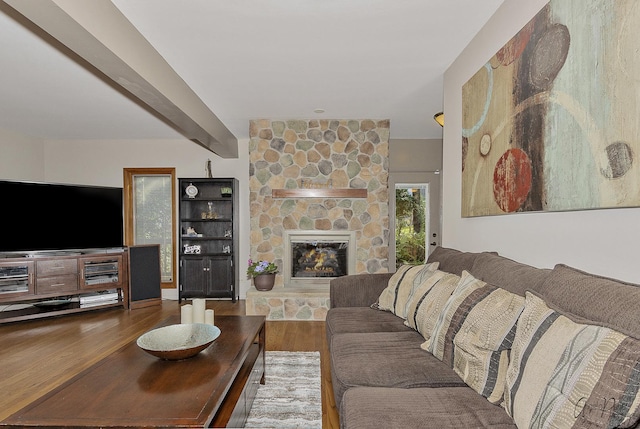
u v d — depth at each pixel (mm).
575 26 1447
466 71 2660
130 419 1347
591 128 1360
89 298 4594
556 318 1186
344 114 4473
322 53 2783
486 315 1515
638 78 1153
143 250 4996
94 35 1864
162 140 5809
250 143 4730
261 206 4750
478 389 1433
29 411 1399
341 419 1506
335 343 2094
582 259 1511
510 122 1958
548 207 1622
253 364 2322
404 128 5180
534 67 1729
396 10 2209
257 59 2881
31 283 4215
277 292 4375
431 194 5891
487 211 2232
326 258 4867
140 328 3945
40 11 1613
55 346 3379
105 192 4859
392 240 5922
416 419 1265
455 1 2121
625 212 1295
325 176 4727
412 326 2262
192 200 5566
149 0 2061
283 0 2094
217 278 5438
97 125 4852
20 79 3211
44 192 4457
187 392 1553
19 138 5289
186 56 2812
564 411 959
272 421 2191
